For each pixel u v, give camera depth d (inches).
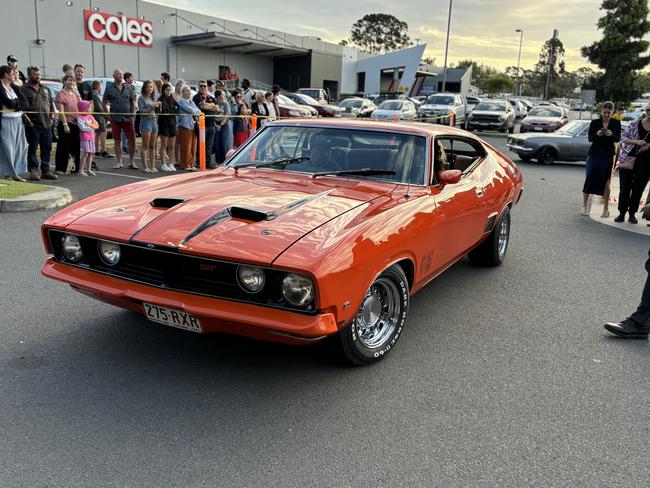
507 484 101.3
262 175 170.7
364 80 2135.8
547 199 436.1
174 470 101.0
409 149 170.1
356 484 99.3
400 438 114.2
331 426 117.3
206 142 487.2
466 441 114.3
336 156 172.4
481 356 154.9
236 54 1839.3
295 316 115.2
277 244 117.0
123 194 151.7
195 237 121.0
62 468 100.2
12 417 115.3
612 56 1371.8
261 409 122.6
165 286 124.1
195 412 120.3
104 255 131.7
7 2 1222.9
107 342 152.3
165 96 452.1
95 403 122.1
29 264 212.7
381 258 130.7
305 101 1011.3
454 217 171.6
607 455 111.5
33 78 366.0
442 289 212.1
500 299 202.8
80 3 1358.3
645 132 329.7
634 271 244.5
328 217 130.3
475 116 1110.4
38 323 162.4
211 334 160.4
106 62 1440.7
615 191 494.3
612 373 148.0
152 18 1542.8
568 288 217.8
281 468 102.9
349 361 140.4
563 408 129.1
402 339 164.2
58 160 416.2
